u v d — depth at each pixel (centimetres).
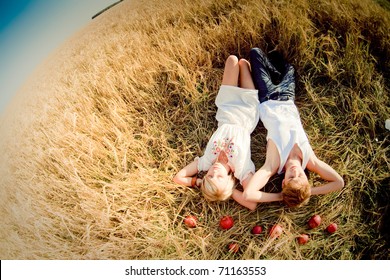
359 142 167
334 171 149
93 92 184
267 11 178
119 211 167
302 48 171
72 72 197
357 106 168
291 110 158
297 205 141
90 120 178
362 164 164
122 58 189
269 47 178
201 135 175
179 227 162
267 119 159
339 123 170
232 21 181
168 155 174
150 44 190
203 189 149
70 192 170
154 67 183
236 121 161
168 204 166
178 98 182
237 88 161
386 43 169
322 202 160
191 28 188
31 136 187
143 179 168
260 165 168
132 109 181
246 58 179
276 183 166
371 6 172
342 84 173
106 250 160
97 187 171
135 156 174
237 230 159
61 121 182
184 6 196
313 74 174
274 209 161
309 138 168
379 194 160
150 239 159
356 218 159
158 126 179
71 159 173
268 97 161
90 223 163
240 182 155
